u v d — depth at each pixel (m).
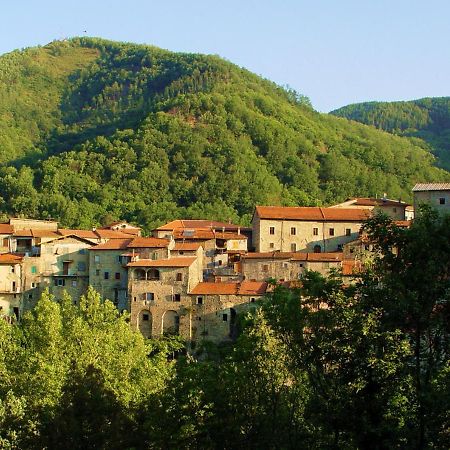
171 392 58.25
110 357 77.50
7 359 77.06
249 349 56.97
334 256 145.50
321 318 47.88
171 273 136.88
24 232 162.38
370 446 45.22
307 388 54.06
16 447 59.72
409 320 44.84
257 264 146.00
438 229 45.69
